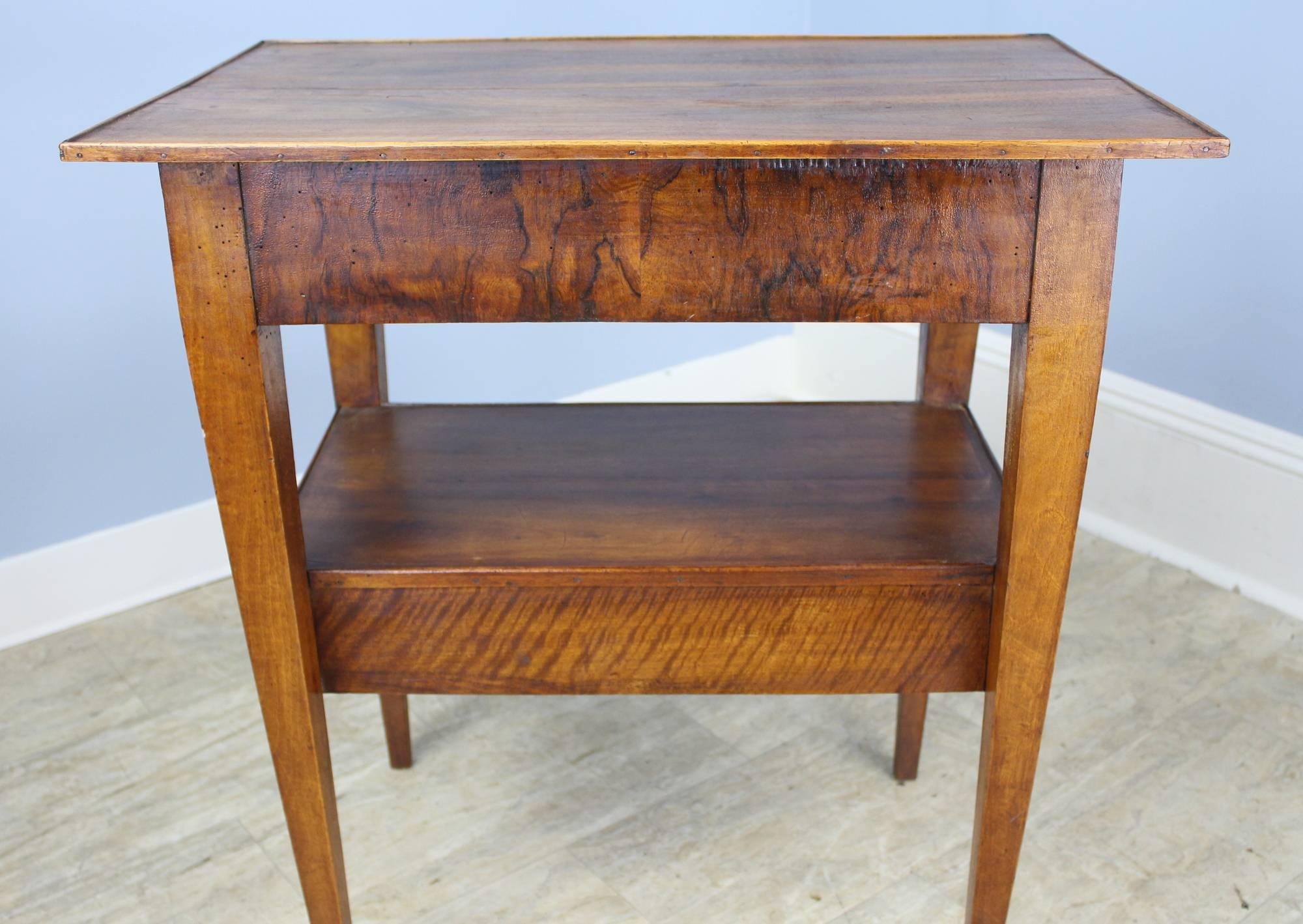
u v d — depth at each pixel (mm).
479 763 1750
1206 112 2012
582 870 1547
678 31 2461
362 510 1275
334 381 1528
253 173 964
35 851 1591
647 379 2689
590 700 1884
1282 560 2045
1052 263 985
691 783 1699
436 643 1175
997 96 1093
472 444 1435
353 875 1546
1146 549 2227
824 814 1636
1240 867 1530
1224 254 2025
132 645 2025
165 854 1585
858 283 1006
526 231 988
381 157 926
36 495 2008
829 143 916
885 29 2486
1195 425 2111
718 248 995
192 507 2160
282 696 1160
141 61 1924
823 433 1464
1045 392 1031
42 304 1924
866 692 1203
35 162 1861
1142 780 1681
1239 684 1875
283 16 2041
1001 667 1145
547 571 1140
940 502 1286
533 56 1344
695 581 1142
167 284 2023
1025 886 1504
